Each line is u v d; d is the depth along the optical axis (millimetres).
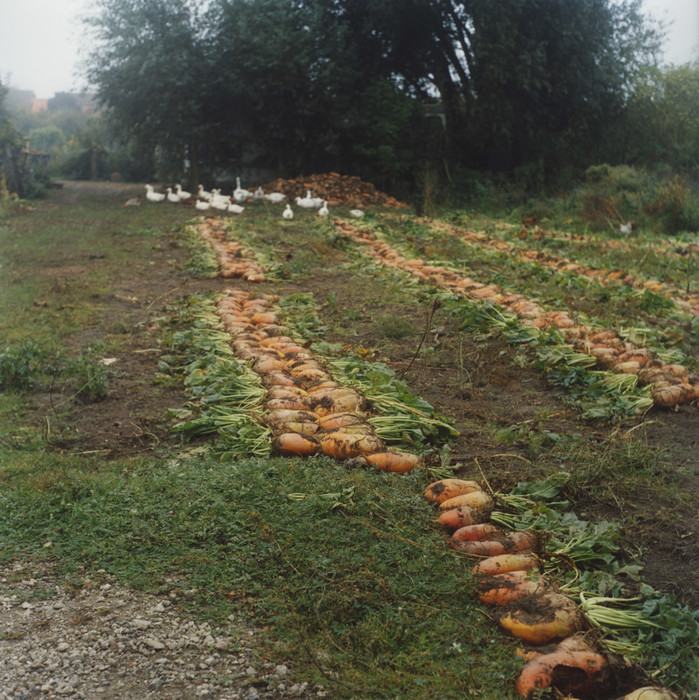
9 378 7246
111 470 5426
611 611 3627
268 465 5230
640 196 22875
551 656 3221
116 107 26984
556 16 28406
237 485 4898
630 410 6625
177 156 28125
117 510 4715
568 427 6398
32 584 4004
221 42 25938
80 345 8742
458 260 14250
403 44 30625
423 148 30719
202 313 9891
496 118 29000
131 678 3314
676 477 5363
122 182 38719
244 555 4180
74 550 4320
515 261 14414
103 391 7078
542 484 5020
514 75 28156
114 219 20719
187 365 7926
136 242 16812
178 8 25531
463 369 8008
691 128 29422
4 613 3750
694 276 14258
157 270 13680
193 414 6398
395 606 3732
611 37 30594
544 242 17938
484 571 3961
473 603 3799
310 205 22969
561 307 10609
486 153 31359
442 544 4250
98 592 3945
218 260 14188
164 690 3234
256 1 26641
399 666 3326
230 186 29500
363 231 18422
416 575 3957
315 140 28531
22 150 29406
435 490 4824
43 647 3506
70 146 46656
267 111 27672
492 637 3545
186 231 17797
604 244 17969
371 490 4824
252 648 3506
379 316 10156
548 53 29078
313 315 9867
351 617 3688
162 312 10359
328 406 6148
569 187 28047
